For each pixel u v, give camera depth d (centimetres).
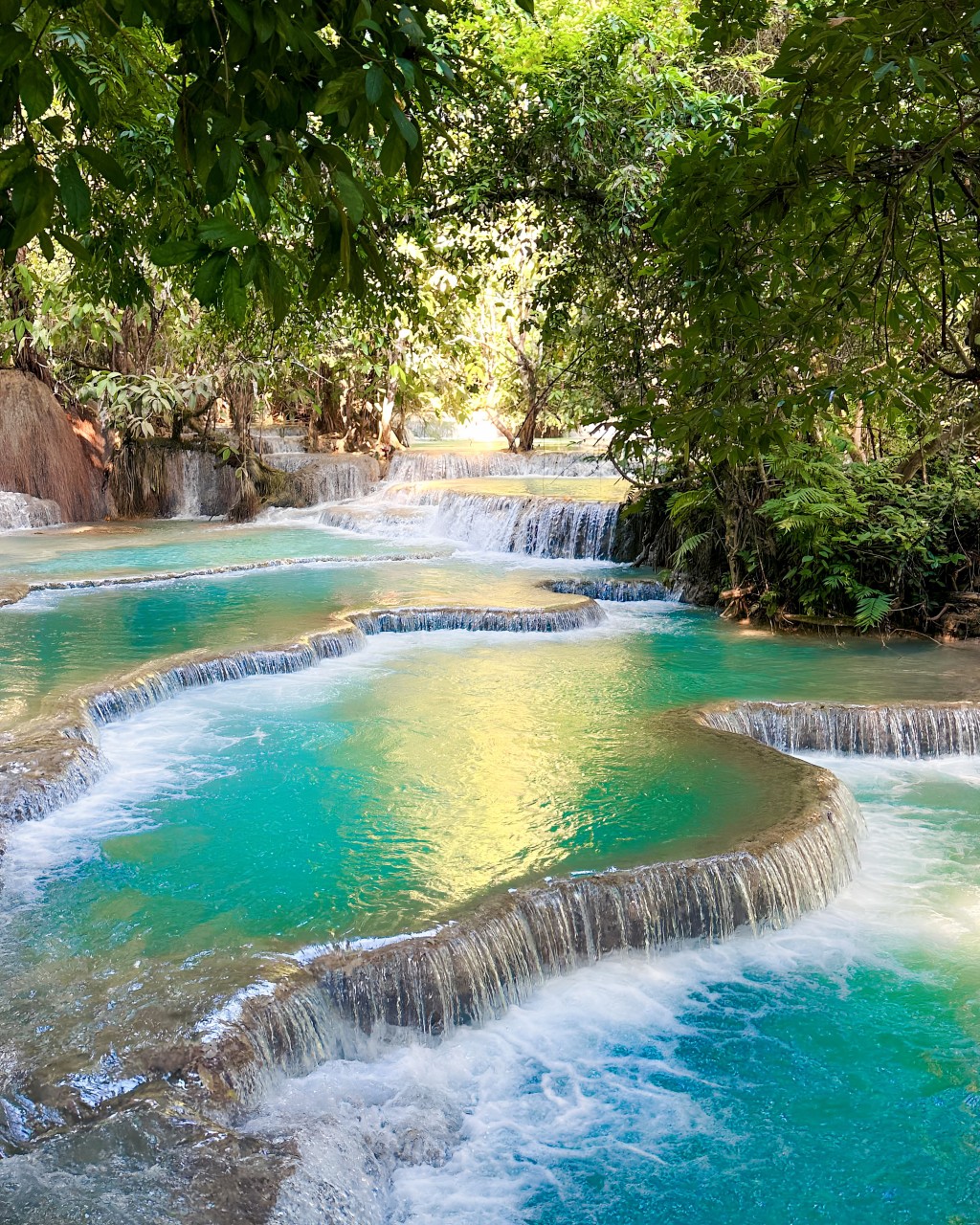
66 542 2145
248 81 179
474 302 1320
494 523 2064
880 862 822
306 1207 447
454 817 797
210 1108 503
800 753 1035
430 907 660
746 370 381
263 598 1539
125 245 390
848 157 307
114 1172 448
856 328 628
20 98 171
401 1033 602
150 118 411
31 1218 418
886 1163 525
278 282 183
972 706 1045
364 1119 538
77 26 205
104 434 2594
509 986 639
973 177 343
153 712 1059
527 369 2883
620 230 1173
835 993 656
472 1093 573
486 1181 512
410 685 1152
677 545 1745
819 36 268
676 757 911
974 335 355
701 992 659
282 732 996
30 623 1379
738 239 362
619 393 1377
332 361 2572
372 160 884
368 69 177
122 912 662
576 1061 597
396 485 2581
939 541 1382
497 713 1048
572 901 674
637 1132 545
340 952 613
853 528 1408
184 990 575
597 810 804
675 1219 490
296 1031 571
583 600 1494
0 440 2372
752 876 715
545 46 1157
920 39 275
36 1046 527
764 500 1419
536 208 1280
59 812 814
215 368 2594
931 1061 595
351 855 737
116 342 2458
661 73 1177
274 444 3139
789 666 1225
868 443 1539
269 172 182
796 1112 559
